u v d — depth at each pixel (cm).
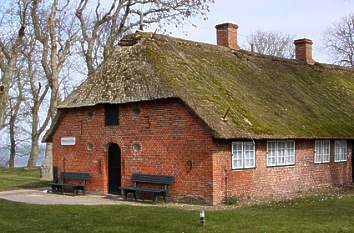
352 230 1323
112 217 1545
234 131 1956
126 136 2211
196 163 1973
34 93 4722
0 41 2958
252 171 2111
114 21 3228
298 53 3516
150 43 2302
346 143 2780
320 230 1321
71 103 2359
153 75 2122
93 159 2350
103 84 2288
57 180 2497
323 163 2575
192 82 2162
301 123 2438
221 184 1958
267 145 2200
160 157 2086
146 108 2139
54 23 3247
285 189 2294
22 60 4397
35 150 4834
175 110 2041
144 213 1614
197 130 1970
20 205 1844
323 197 2152
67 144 2459
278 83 2789
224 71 2500
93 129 2348
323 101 2938
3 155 6031
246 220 1470
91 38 3294
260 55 3016
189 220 1473
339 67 3759
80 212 1655
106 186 2309
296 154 2380
